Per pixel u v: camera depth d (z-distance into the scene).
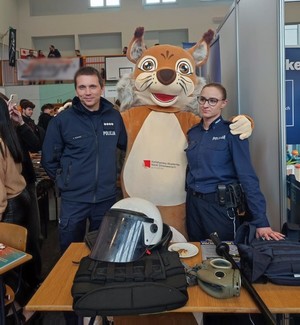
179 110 2.38
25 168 2.50
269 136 2.03
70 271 1.45
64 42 11.68
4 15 10.35
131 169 2.31
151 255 1.33
